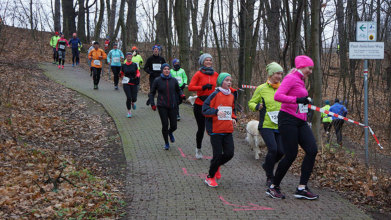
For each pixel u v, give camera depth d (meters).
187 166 6.33
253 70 14.84
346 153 7.92
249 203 4.72
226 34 14.73
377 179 5.52
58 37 20.56
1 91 10.52
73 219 4.06
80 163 6.36
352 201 4.92
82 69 19.52
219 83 5.14
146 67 10.24
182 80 9.60
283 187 5.39
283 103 4.69
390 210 4.62
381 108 15.15
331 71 23.27
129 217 4.27
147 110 10.99
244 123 10.33
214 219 4.22
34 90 12.06
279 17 12.10
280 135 5.13
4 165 5.65
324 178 5.81
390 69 17.28
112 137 8.19
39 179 5.24
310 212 4.45
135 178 5.71
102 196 4.83
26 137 7.34
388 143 9.63
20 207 4.25
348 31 15.10
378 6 16.06
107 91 13.70
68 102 11.33
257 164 6.63
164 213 4.39
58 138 7.80
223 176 5.89
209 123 5.16
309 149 4.69
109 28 23.55
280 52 12.86
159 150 7.25
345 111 11.23
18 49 21.72
